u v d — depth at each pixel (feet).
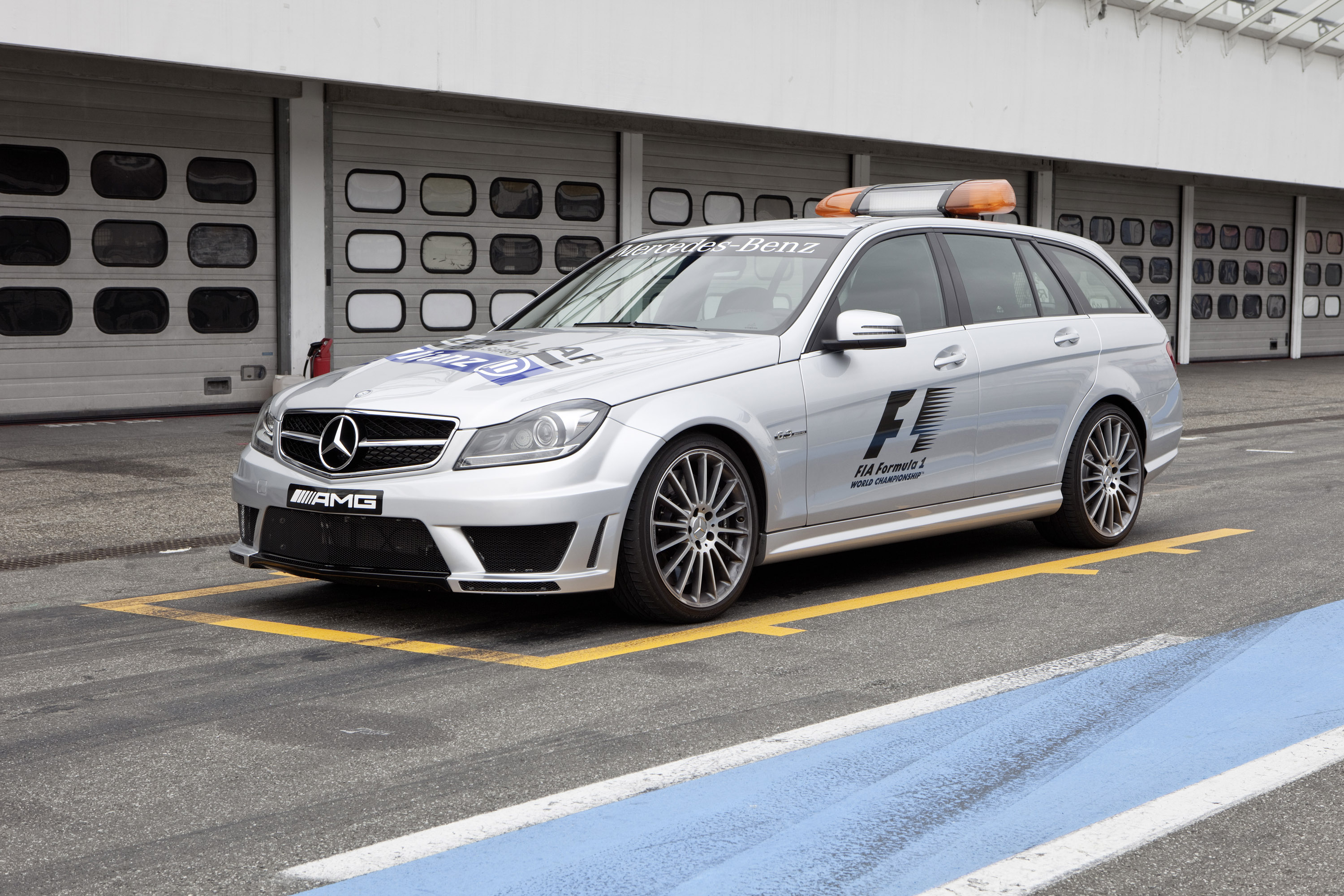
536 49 44.78
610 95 46.83
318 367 44.55
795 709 12.69
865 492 17.66
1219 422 43.88
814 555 17.24
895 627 15.96
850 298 17.84
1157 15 66.33
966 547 21.50
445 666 14.23
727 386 16.16
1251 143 72.64
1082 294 21.29
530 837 9.63
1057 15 61.67
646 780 10.78
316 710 12.71
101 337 41.19
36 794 10.52
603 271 20.08
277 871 9.05
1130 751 11.45
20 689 13.50
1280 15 71.92
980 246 20.10
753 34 50.67
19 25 35.01
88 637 15.72
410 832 9.71
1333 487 28.35
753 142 56.08
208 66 38.14
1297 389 58.59
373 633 15.74
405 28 41.78
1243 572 19.21
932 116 57.16
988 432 19.15
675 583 15.98
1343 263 89.20
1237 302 82.74
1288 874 8.98
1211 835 9.62
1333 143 77.77
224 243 43.37
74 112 40.01
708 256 19.08
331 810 10.15
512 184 50.08
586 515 14.83
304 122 44.34
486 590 14.73
